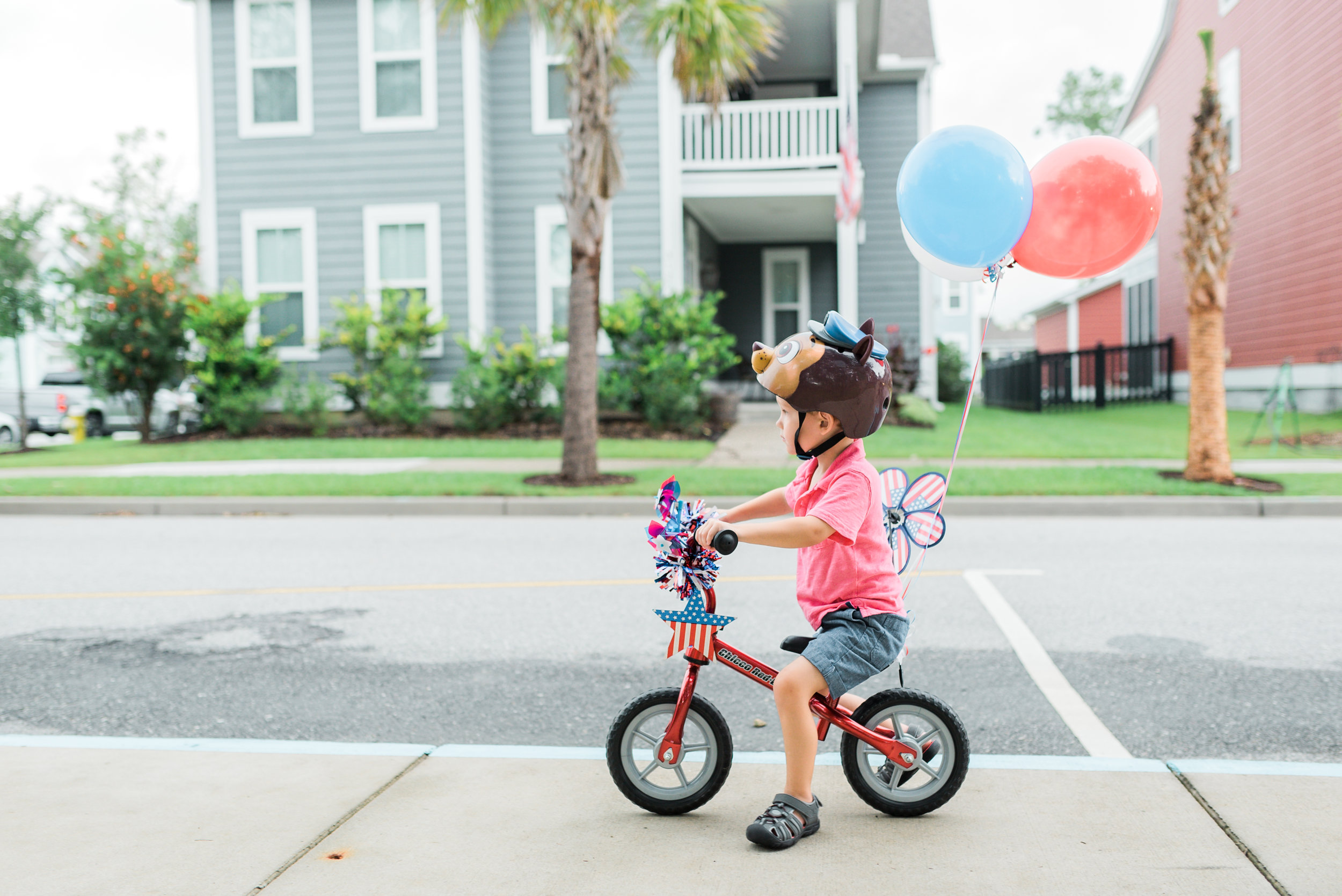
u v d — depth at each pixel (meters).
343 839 2.98
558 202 17.53
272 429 17.06
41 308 17.27
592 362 11.61
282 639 5.56
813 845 2.93
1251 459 13.12
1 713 4.35
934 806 3.11
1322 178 16.95
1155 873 2.73
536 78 17.42
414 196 17.34
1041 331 44.09
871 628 2.98
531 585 6.99
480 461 13.82
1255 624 5.68
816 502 3.03
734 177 17.61
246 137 17.58
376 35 17.28
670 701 3.13
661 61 16.98
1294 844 2.88
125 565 7.84
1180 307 23.16
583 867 2.80
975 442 14.84
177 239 31.14
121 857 2.87
